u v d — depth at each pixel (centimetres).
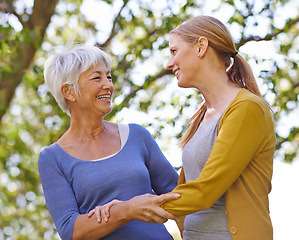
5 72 698
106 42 763
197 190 197
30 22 769
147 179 234
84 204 228
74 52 237
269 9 668
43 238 934
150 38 729
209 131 209
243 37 662
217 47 212
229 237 202
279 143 686
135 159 236
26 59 754
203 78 214
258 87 219
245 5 671
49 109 786
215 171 196
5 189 923
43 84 712
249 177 202
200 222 209
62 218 223
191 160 213
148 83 706
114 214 213
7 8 745
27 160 887
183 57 214
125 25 745
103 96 236
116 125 249
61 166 234
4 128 929
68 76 234
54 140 732
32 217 962
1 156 834
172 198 200
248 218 198
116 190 227
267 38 668
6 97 772
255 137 197
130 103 689
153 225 231
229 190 202
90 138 240
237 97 204
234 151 196
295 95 665
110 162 232
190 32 214
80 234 218
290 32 700
